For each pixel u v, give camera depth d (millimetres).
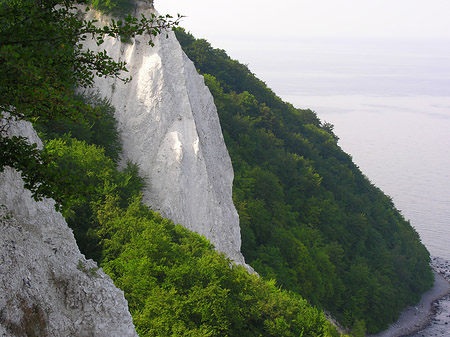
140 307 39844
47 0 15930
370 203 125750
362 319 96438
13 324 21203
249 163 100312
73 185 15602
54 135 50844
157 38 64812
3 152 15289
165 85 62469
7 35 14797
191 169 60625
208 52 131250
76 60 16484
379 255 112188
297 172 108875
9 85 14594
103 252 44062
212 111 70875
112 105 62688
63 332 23531
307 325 50719
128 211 48031
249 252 78312
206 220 60281
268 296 50719
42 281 23984
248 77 136375
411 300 117812
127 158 61031
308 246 92812
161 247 45000
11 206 25078
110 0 64250
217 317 42000
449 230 185750
